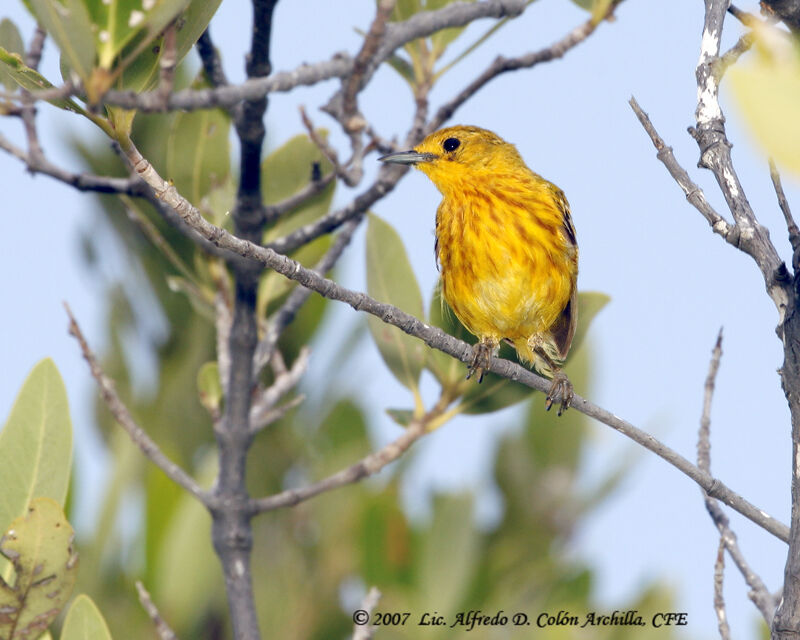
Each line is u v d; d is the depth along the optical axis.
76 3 5.66
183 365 11.42
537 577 10.38
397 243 11.41
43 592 7.70
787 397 6.98
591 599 10.28
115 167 11.86
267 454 11.50
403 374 11.02
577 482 10.88
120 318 11.38
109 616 9.86
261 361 10.53
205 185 11.23
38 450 8.50
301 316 11.95
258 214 10.41
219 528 9.55
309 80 8.51
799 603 6.92
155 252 11.62
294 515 11.05
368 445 11.38
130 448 10.23
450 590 10.09
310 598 10.44
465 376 10.73
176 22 7.07
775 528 8.27
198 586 10.20
